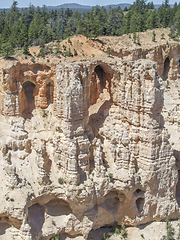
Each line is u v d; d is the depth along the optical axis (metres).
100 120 46.03
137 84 40.62
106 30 76.25
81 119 40.69
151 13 102.06
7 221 38.47
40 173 39.41
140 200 44.78
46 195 39.75
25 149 42.25
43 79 43.88
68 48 46.56
